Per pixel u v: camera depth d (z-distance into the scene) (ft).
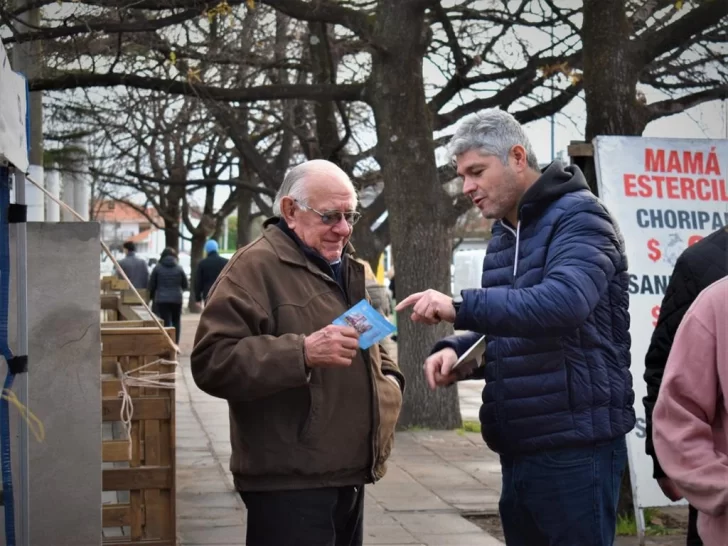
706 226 21.94
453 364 13.46
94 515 15.31
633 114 24.08
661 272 21.58
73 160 48.73
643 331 21.36
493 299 11.35
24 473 13.87
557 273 11.50
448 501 25.30
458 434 35.68
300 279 12.54
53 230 15.31
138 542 19.01
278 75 50.06
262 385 11.67
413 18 35.35
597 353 12.14
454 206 37.06
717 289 10.21
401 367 36.86
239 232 104.94
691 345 10.16
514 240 12.75
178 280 66.59
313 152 45.98
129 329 19.16
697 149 22.04
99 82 35.06
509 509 12.86
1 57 12.21
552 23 37.42
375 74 36.27
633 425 12.54
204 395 46.70
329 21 34.94
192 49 39.42
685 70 33.94
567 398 12.02
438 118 40.34
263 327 12.26
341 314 12.60
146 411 19.12
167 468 19.03
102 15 32.01
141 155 60.54
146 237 228.43
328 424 12.26
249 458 12.28
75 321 15.38
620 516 22.26
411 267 36.45
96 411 15.34
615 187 21.61
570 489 12.07
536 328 11.34
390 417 12.92
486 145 12.46
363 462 12.52
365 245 43.60
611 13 23.90
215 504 24.84
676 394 10.20
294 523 12.19
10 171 13.99
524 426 12.14
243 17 40.32
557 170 12.34
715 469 9.80
